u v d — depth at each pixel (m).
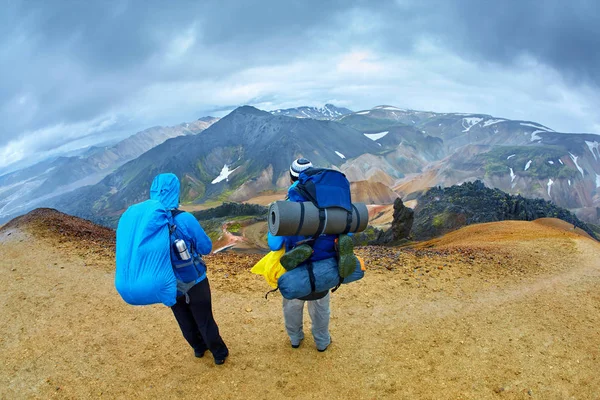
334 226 4.09
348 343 5.58
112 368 4.93
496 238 19.23
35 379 4.67
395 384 4.68
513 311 7.06
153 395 4.43
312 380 4.72
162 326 6.05
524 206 121.69
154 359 5.14
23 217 14.41
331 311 6.65
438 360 5.23
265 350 5.35
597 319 6.91
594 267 11.15
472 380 4.80
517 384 4.75
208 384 4.61
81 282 7.97
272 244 4.31
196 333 4.92
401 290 7.75
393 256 10.55
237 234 138.88
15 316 6.36
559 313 7.12
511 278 9.18
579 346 5.80
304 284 4.09
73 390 4.48
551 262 11.52
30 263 9.26
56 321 6.18
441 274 9.00
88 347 5.41
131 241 3.81
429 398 4.45
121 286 3.74
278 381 4.69
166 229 3.98
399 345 5.58
